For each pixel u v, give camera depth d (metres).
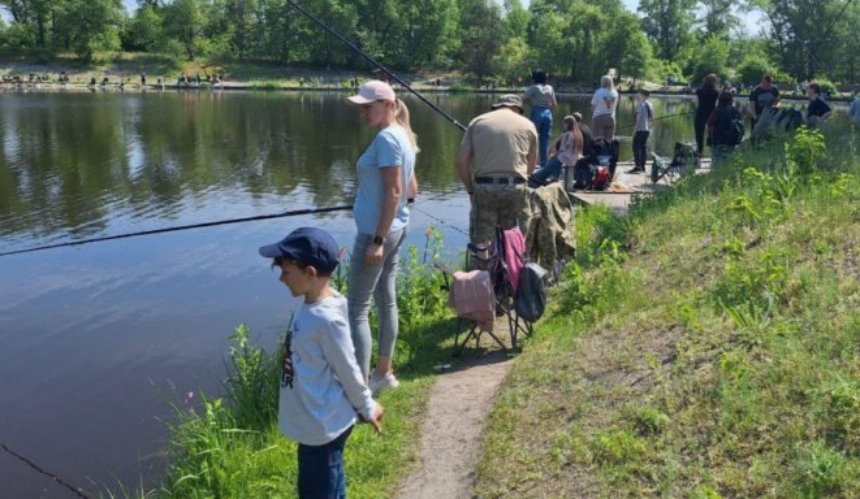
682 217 7.72
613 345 5.21
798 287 4.91
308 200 16.47
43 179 18.52
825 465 3.33
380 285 5.39
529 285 6.04
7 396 7.27
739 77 78.00
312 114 40.78
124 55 83.69
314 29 84.44
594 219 10.25
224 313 9.48
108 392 7.33
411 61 87.69
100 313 9.45
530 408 4.75
